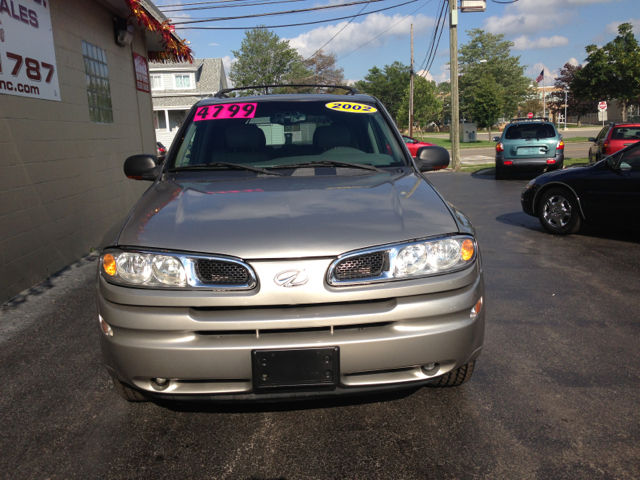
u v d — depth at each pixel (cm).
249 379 221
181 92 4219
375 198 266
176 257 221
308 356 218
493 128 8788
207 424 270
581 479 221
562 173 732
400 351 223
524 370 322
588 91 2797
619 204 666
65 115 620
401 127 5059
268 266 218
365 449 245
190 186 295
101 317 232
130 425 271
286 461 238
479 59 8000
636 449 240
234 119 366
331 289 218
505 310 430
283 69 6644
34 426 273
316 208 251
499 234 748
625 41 2717
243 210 251
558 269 552
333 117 370
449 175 1770
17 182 506
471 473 226
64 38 627
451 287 229
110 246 236
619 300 449
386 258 224
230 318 216
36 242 538
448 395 293
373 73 7638
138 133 920
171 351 218
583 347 354
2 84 488
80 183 656
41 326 418
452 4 1889
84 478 230
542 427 260
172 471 233
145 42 973
